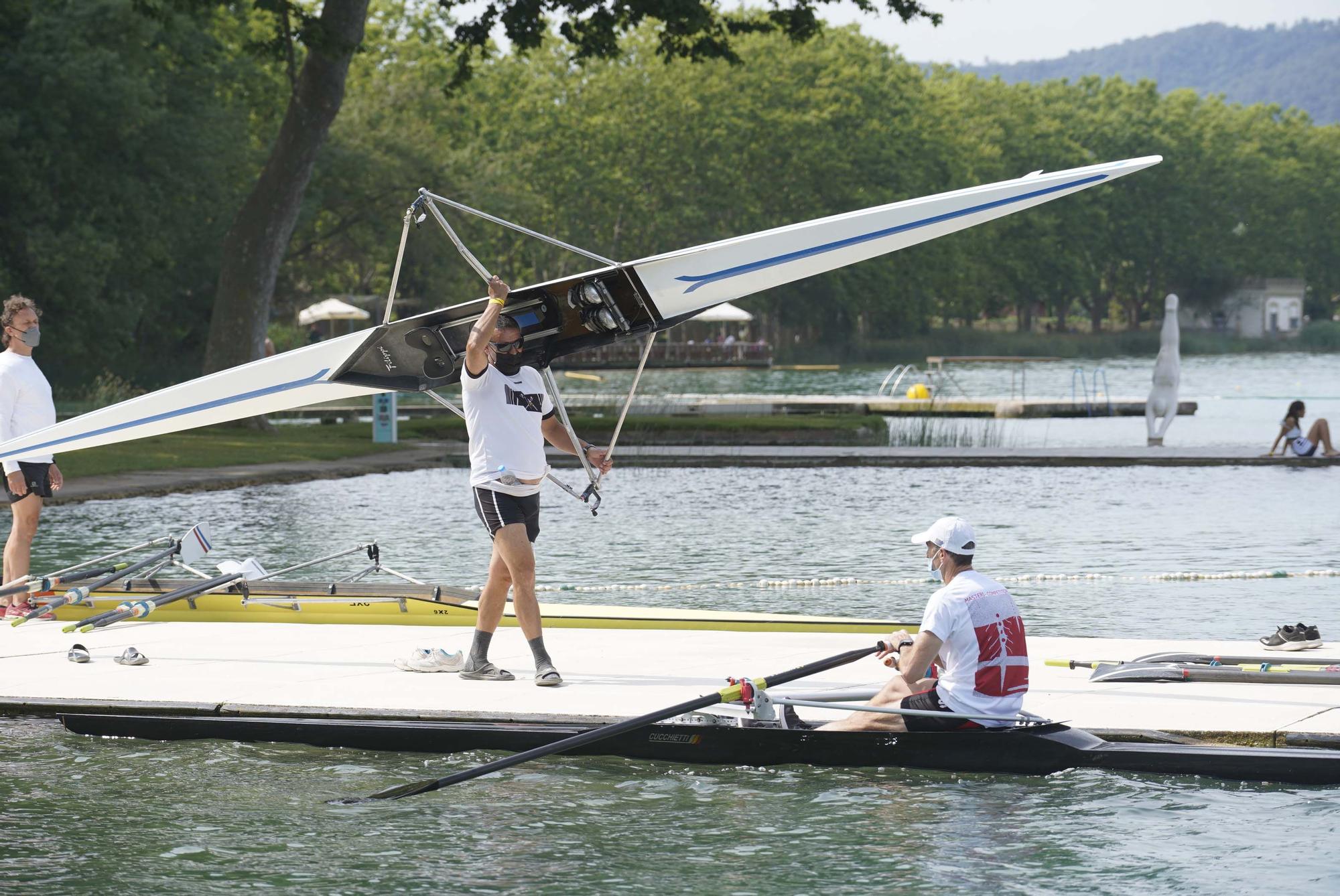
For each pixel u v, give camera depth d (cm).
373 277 18325
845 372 17575
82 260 11250
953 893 1320
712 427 7412
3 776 1706
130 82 10812
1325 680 1942
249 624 2561
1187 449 6531
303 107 7812
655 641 2375
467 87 19762
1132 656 2172
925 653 1648
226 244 8019
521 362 2016
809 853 1424
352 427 8394
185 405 2405
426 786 1588
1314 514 4497
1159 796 1587
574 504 4959
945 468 6238
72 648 2223
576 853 1432
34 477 2517
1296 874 1353
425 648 2128
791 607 2964
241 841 1473
